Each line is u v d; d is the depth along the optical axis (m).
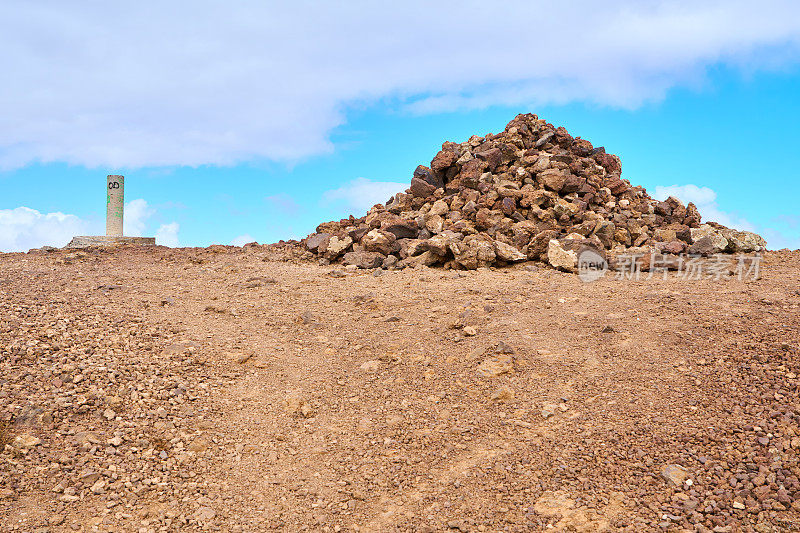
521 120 20.91
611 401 7.49
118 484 6.07
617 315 10.16
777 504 5.33
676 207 19.08
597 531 5.31
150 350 8.78
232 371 8.62
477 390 8.16
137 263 15.52
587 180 18.80
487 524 5.58
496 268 14.91
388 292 12.53
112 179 21.53
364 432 7.36
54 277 12.74
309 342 9.91
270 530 5.61
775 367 7.61
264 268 15.29
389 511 5.89
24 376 7.54
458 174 19.33
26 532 5.29
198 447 6.84
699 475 5.91
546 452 6.62
